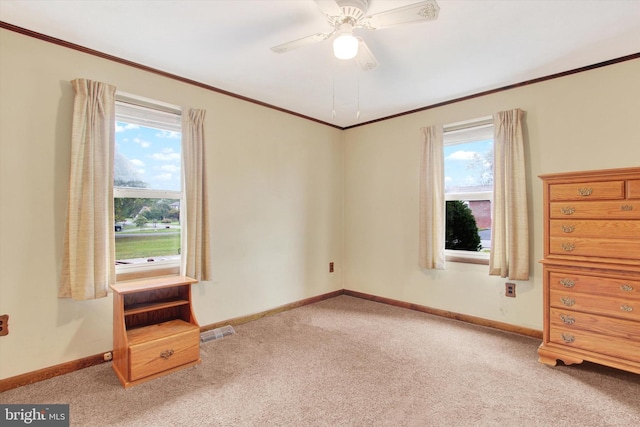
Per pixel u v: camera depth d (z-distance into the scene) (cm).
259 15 186
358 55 189
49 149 207
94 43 216
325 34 172
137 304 233
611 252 202
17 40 197
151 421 167
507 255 279
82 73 221
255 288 325
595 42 214
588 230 210
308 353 246
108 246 223
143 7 178
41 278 205
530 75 266
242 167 313
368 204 397
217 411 175
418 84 284
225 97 300
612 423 165
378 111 358
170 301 241
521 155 271
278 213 346
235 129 307
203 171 276
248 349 253
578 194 214
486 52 227
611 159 240
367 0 169
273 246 342
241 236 313
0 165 192
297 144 366
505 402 183
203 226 277
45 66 206
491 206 302
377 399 186
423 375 213
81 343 220
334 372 217
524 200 270
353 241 414
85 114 212
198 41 214
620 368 198
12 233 196
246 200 317
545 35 205
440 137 325
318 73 262
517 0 171
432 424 164
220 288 297
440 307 334
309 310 353
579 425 163
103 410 175
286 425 164
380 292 385
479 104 304
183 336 221
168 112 269
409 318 326
